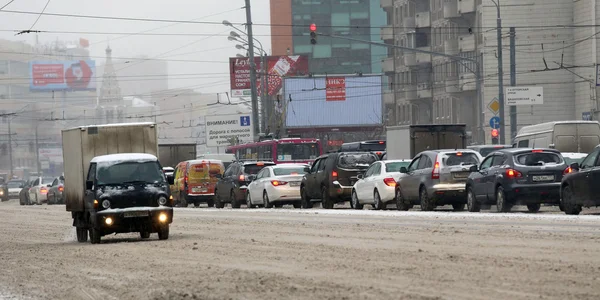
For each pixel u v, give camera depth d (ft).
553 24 392.88
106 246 118.93
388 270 72.84
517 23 396.78
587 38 381.40
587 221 120.88
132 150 143.54
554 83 392.88
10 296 74.59
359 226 129.39
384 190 177.88
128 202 124.26
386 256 84.48
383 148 287.69
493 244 92.48
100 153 141.38
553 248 86.28
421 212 158.61
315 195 203.82
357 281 66.80
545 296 55.77
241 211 203.10
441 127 233.55
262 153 330.95
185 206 267.18
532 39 394.73
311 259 85.20
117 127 142.61
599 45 375.66
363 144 287.07
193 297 63.82
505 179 146.00
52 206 313.12
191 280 73.82
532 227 113.70
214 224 154.61
